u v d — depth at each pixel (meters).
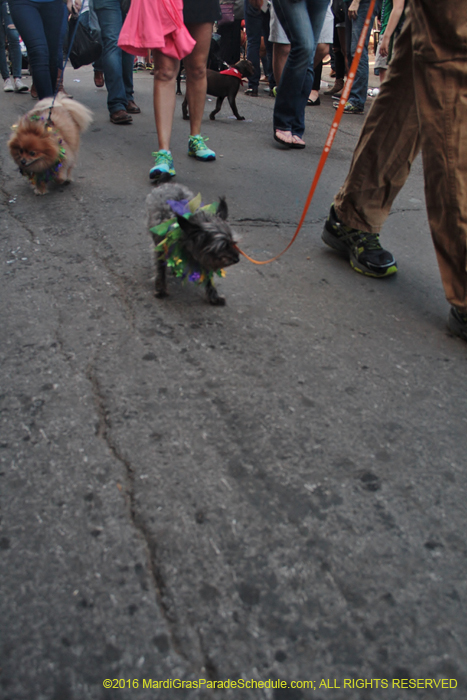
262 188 4.70
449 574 1.53
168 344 2.52
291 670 1.29
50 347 2.43
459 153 2.38
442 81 2.32
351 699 1.25
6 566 1.49
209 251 2.61
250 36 9.29
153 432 1.98
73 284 2.98
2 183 4.54
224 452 1.91
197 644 1.33
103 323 2.65
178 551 1.55
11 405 2.07
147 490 1.74
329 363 2.45
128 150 5.58
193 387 2.24
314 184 2.60
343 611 1.42
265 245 3.65
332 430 2.04
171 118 4.70
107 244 3.47
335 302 3.00
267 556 1.55
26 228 3.68
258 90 10.66
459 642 1.37
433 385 2.34
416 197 4.73
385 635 1.38
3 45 8.46
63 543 1.56
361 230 3.28
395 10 6.20
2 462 1.82
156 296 2.92
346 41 7.75
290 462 1.88
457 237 2.51
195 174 4.94
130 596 1.43
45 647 1.31
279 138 6.02
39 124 4.04
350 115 7.99
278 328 2.71
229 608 1.42
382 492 1.78
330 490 1.78
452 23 2.20
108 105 6.62
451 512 1.72
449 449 1.98
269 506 1.71
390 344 2.63
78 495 1.71
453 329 2.72
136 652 1.31
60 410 2.06
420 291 3.18
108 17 6.10
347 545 1.60
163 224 2.71
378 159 3.02
